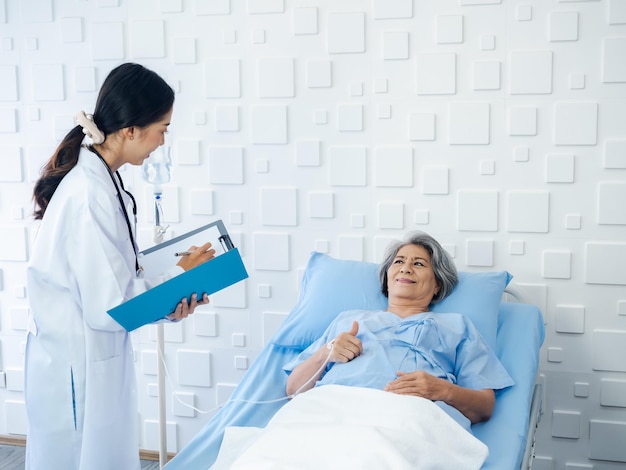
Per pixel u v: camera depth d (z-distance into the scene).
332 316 2.40
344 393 1.84
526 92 2.53
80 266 1.81
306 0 2.68
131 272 1.98
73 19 2.88
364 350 2.08
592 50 2.47
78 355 1.86
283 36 2.72
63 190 1.84
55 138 2.95
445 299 2.34
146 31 2.83
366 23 2.64
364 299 2.41
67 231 1.82
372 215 2.72
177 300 1.88
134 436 2.01
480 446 1.71
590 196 2.52
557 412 2.64
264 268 2.85
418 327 2.10
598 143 2.50
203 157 2.85
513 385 2.10
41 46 2.93
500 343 2.29
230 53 2.78
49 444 1.89
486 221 2.62
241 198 2.84
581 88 2.49
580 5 2.46
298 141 2.75
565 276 2.57
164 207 2.90
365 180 2.71
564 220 2.55
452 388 1.90
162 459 2.61
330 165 2.73
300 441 1.60
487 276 2.40
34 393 1.89
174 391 3.00
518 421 1.95
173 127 2.86
